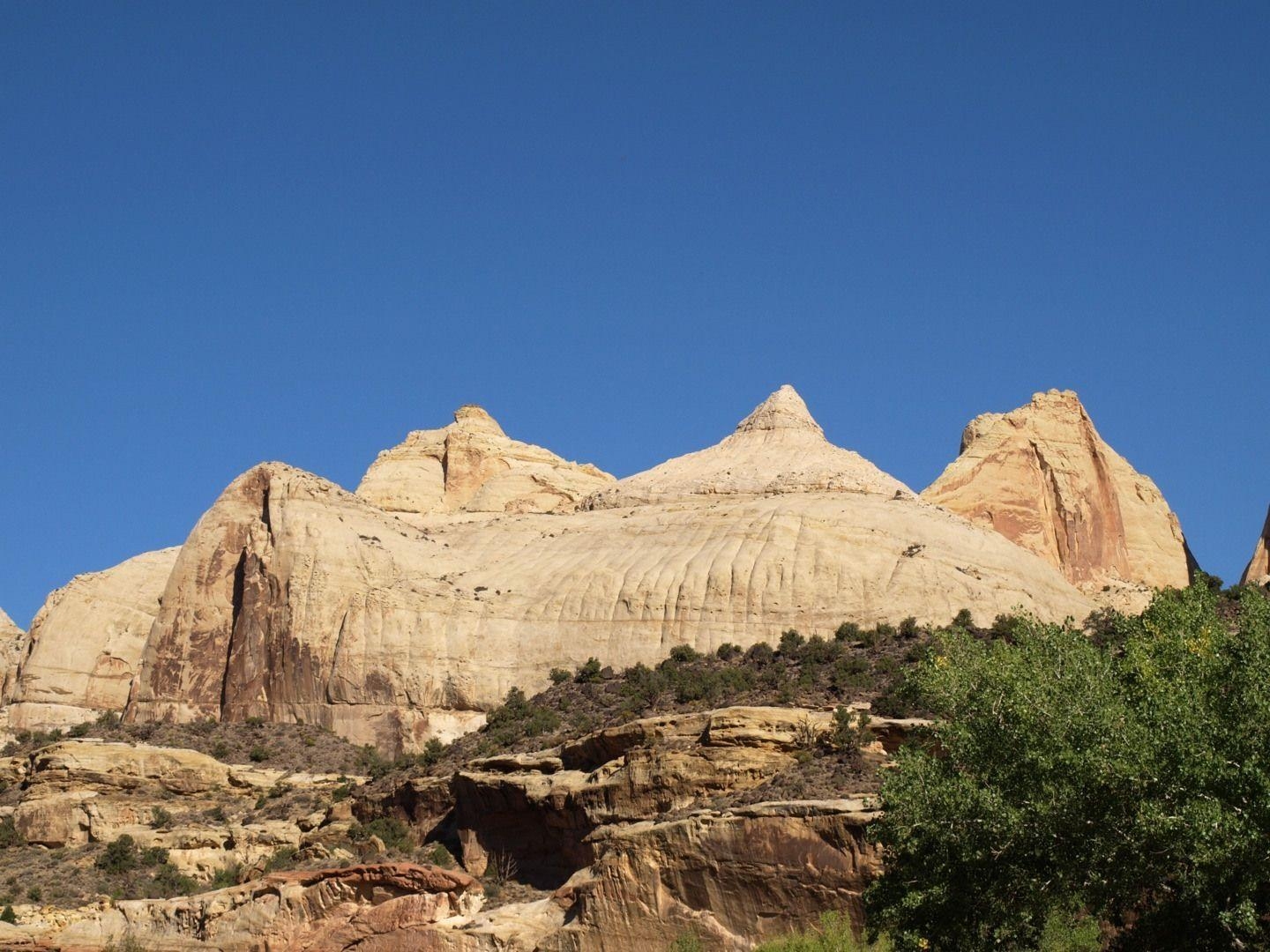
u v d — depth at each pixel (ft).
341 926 317.42
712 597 419.13
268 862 362.53
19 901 364.79
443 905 313.32
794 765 305.32
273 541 469.57
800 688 358.43
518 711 400.47
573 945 292.40
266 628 460.96
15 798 418.10
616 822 315.17
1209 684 201.16
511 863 333.42
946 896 207.72
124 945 336.70
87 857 389.19
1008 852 204.23
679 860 288.30
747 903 280.10
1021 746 203.82
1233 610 348.79
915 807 208.64
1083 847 198.70
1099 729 197.88
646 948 286.25
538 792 330.54
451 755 386.52
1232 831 185.88
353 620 448.65
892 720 309.01
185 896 343.26
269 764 424.05
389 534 478.59
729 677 377.09
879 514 437.99
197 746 433.07
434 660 435.94
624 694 386.73
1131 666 210.59
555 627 433.07
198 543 485.15
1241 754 191.83
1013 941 211.82
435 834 355.56
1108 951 213.66
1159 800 192.34
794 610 411.54
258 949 323.16
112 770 408.87
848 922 254.68
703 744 313.53
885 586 410.72
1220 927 193.26
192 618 476.54
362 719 436.35
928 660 225.56
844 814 274.98
